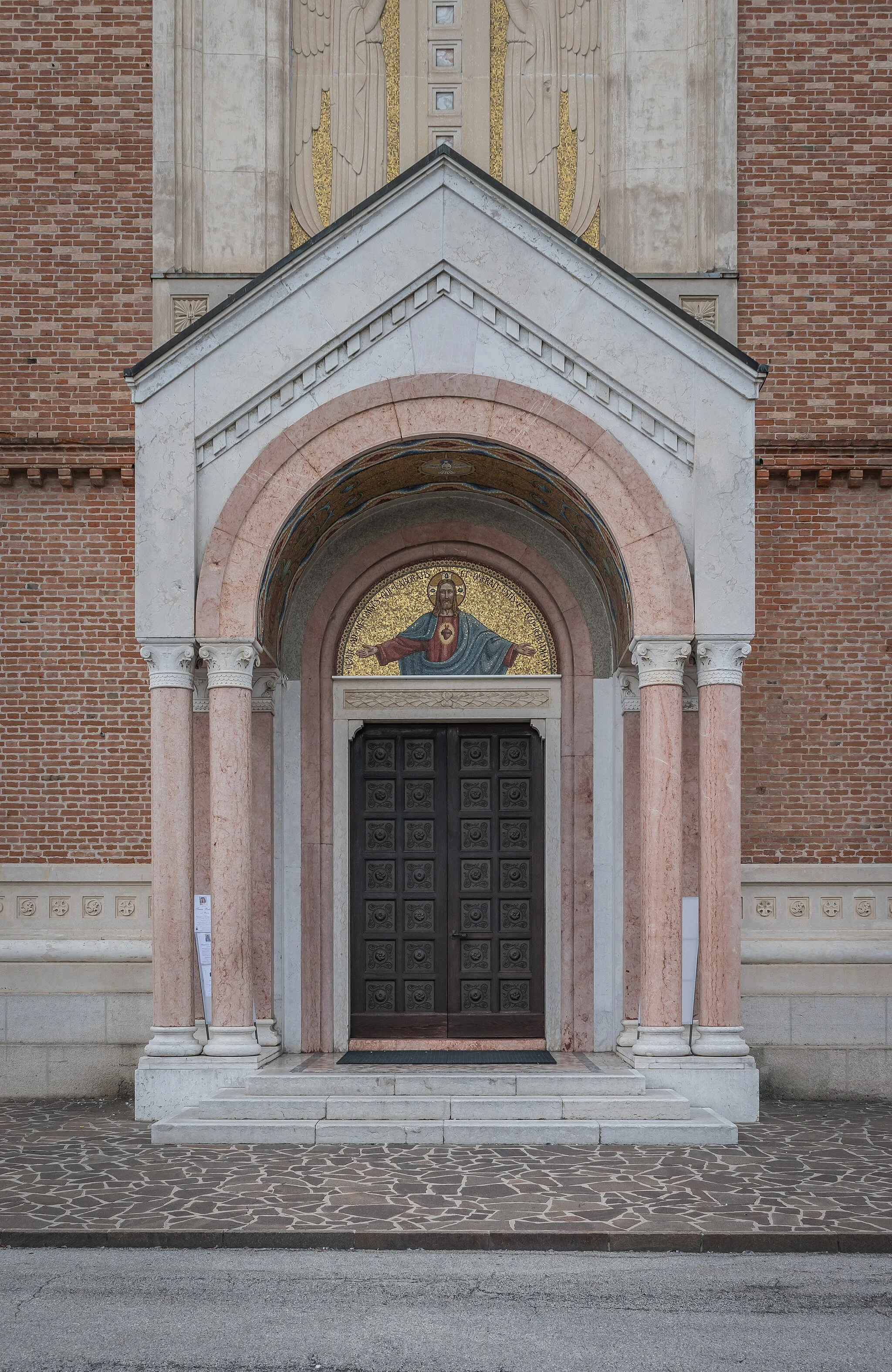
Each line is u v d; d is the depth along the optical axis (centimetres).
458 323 1177
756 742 1379
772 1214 837
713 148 1407
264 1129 1055
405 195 1177
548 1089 1106
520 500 1347
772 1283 735
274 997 1339
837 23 1426
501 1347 643
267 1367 619
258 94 1427
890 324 1405
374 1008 1378
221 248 1416
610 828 1357
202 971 1229
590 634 1375
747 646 1157
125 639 1393
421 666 1391
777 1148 1041
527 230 1173
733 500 1160
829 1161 993
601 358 1166
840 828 1373
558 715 1380
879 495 1396
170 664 1161
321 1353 636
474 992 1379
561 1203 862
